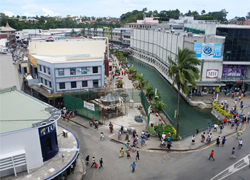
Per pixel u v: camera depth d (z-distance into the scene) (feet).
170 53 268.00
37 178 73.61
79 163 98.43
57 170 78.28
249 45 196.95
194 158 104.22
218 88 203.31
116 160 102.47
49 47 209.97
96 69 175.22
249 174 91.76
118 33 596.29
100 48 220.02
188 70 112.37
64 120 147.13
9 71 146.30
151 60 386.73
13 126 78.38
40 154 79.61
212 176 90.84
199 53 195.83
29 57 209.87
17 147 74.64
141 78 230.48
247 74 210.59
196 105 189.67
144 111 164.76
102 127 136.46
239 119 144.05
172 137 122.31
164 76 294.66
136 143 114.32
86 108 145.48
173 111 180.55
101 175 91.56
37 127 77.15
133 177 90.48
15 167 73.92
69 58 177.99
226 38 193.98
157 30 354.74
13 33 495.00
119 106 165.58
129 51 506.07
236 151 109.70
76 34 605.31
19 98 106.52
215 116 168.45
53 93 166.20
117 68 312.91
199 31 245.65
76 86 173.17
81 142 117.91
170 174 92.32
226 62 198.59
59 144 97.60
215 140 121.29
